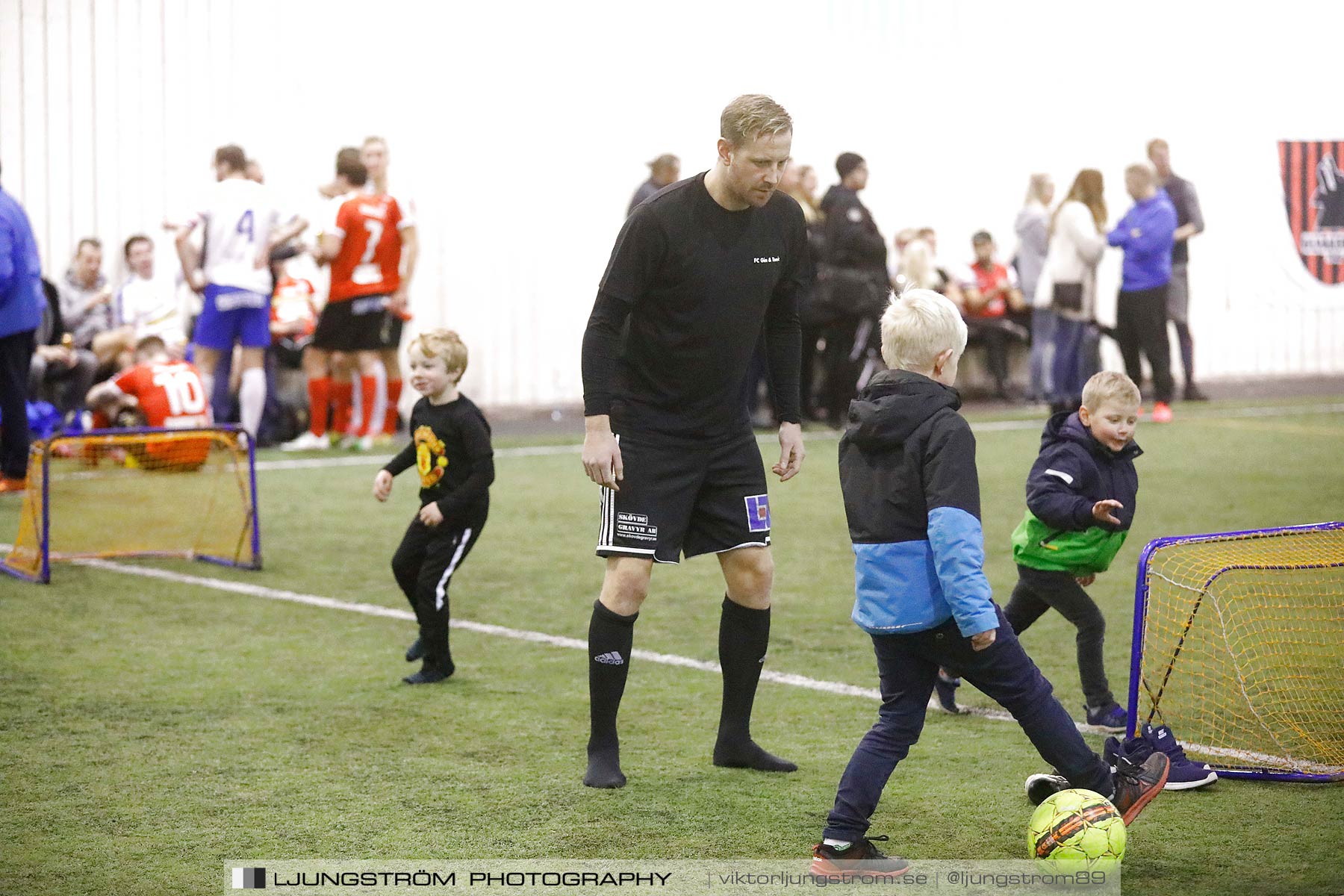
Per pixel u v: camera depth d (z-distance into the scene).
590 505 33.81
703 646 21.12
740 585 15.38
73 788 14.73
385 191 42.84
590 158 55.47
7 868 12.55
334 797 14.50
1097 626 16.52
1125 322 48.59
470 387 54.28
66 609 23.16
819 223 45.66
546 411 55.28
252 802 14.34
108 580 25.53
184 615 22.97
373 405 43.31
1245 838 13.22
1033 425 48.12
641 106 56.03
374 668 19.84
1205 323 64.75
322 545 28.91
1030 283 53.47
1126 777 12.88
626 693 18.61
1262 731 16.53
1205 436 44.31
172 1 48.69
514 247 54.59
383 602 24.08
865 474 12.68
